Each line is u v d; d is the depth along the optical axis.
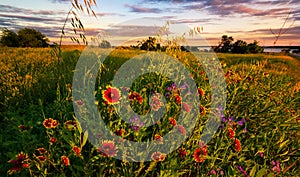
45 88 3.54
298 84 4.91
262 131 2.84
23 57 6.99
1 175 1.86
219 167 2.02
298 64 15.25
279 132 2.73
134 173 1.77
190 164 2.02
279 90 4.32
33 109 2.81
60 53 2.43
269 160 2.38
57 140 1.87
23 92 3.45
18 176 1.81
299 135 2.90
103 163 1.73
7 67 4.91
